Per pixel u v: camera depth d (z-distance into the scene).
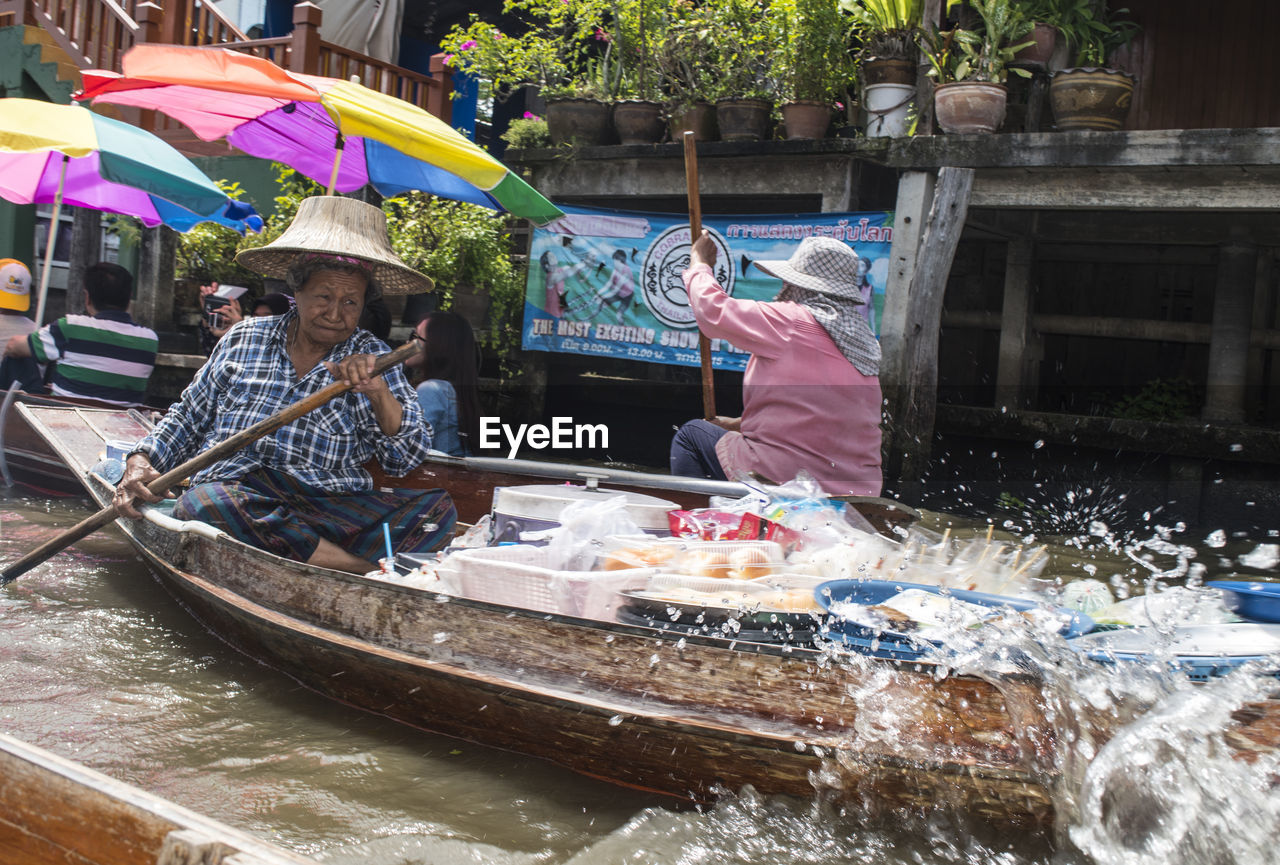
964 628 2.35
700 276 4.06
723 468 3.95
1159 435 7.11
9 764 1.49
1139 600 2.71
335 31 12.16
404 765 2.66
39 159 6.67
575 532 3.14
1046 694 2.17
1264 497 6.77
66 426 5.35
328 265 3.58
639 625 2.58
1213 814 2.03
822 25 7.82
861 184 7.96
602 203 9.45
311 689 3.15
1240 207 6.34
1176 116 8.39
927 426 6.93
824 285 3.85
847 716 2.29
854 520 3.44
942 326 9.06
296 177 9.46
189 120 5.57
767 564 2.96
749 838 2.30
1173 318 8.55
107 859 1.36
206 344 8.00
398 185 5.95
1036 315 8.51
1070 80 6.76
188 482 4.59
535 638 2.62
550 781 2.60
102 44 10.02
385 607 2.87
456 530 4.06
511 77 9.81
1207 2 8.23
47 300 11.37
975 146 6.80
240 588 3.34
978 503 7.05
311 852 2.21
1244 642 2.32
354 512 3.80
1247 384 8.05
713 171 8.05
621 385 9.97
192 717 2.94
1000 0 7.01
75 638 3.55
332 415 3.77
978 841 2.24
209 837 1.26
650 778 2.50
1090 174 6.70
